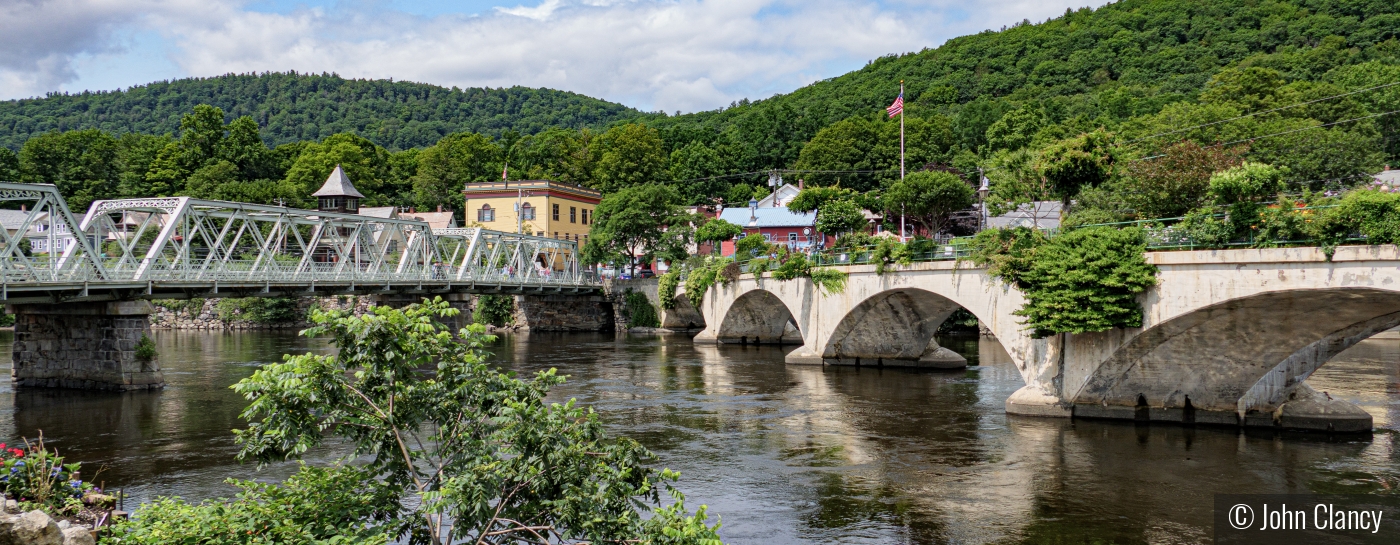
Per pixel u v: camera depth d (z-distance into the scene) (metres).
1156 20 164.12
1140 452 28.67
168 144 126.50
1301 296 26.50
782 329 74.00
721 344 74.38
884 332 53.00
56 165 119.81
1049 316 32.28
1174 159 47.19
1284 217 26.53
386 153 149.25
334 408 13.10
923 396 41.94
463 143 140.25
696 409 38.62
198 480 26.17
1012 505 23.36
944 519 22.28
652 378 49.94
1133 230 30.98
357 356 12.88
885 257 46.12
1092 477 25.89
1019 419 34.75
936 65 182.75
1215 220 28.52
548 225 105.94
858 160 115.19
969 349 65.56
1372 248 24.39
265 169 132.38
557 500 12.77
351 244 62.03
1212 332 29.97
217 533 12.28
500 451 13.20
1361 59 120.31
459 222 127.12
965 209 75.81
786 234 90.31
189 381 48.69
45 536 11.39
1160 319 29.75
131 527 12.81
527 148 140.25
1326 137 67.19
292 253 106.38
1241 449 28.91
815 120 138.25
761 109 165.38
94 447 30.83
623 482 13.41
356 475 13.42
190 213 48.38
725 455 29.42
